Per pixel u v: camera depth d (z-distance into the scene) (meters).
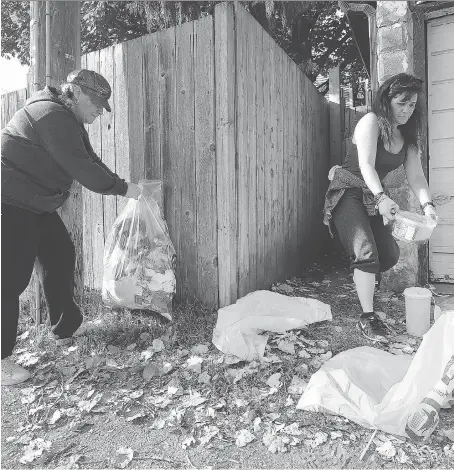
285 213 4.37
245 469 1.76
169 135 3.44
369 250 2.77
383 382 2.26
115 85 3.70
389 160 2.88
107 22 7.84
